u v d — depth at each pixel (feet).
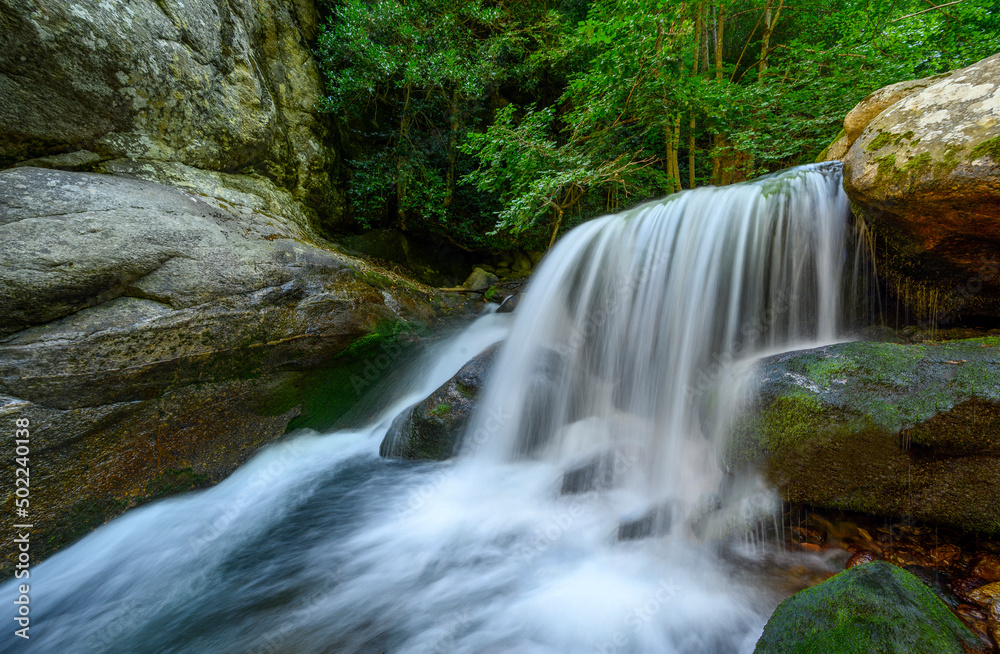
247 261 14.21
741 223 11.33
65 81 13.64
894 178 8.02
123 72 14.96
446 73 26.22
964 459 6.20
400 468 12.48
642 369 12.47
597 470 10.66
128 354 11.20
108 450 10.91
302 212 23.53
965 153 7.05
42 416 9.93
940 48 21.52
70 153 14.16
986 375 6.28
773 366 8.07
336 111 26.08
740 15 30.58
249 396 13.64
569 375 13.00
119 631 8.43
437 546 9.87
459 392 12.84
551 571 8.68
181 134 17.22
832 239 10.21
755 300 11.07
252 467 13.37
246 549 10.33
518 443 12.12
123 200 12.87
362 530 10.74
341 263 17.26
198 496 12.21
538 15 32.12
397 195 30.58
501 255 36.17
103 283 11.32
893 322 10.19
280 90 23.75
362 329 16.33
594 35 21.20
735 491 8.03
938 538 6.72
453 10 27.27
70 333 10.53
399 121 31.63
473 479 11.71
